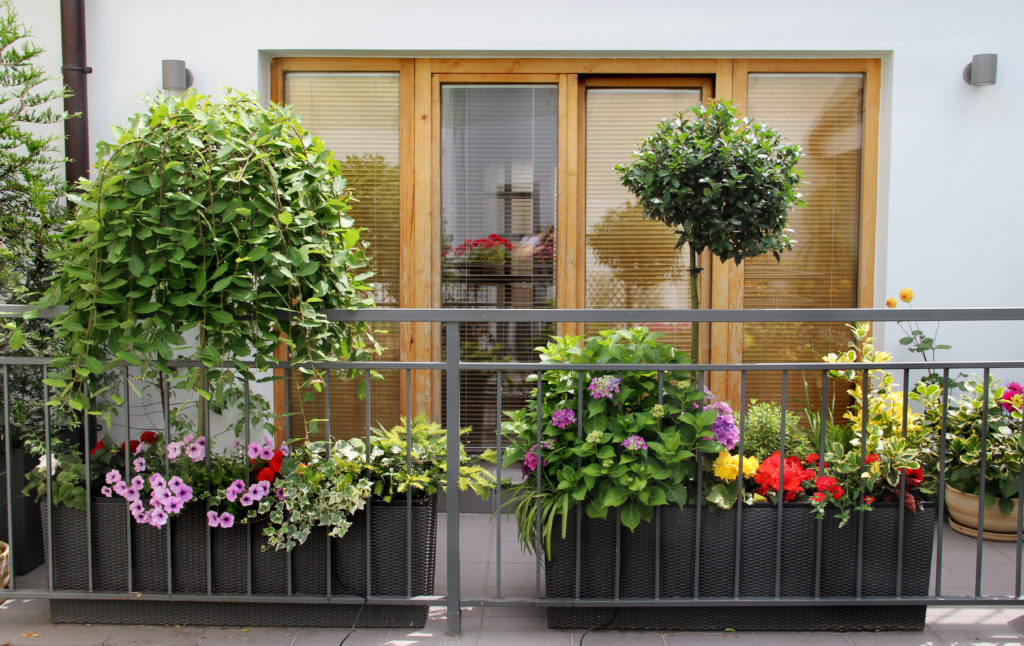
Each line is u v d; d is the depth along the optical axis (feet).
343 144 13.16
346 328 8.90
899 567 8.18
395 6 12.44
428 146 13.03
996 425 10.00
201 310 7.83
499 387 8.06
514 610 8.97
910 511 8.26
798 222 13.23
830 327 13.26
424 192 13.08
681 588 8.32
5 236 10.27
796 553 8.27
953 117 12.53
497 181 13.21
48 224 10.43
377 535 8.35
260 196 7.69
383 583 8.38
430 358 13.34
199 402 9.08
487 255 13.30
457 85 13.12
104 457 8.78
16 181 10.44
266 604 8.49
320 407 13.41
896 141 12.56
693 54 12.71
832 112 13.11
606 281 13.47
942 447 8.13
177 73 12.10
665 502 7.89
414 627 8.46
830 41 12.43
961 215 12.64
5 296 10.18
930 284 12.70
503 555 10.80
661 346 8.74
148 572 8.34
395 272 13.26
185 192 7.71
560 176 13.12
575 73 13.00
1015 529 11.07
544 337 13.42
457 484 8.20
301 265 7.73
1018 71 12.45
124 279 7.60
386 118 13.11
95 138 12.40
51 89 11.71
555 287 13.30
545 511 8.31
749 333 13.30
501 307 13.33
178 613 8.51
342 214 9.00
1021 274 12.69
